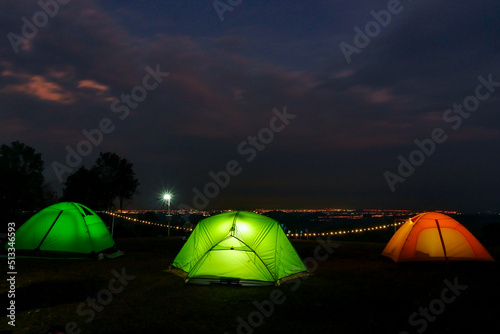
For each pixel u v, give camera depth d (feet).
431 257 38.40
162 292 27.68
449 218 39.50
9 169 66.44
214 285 29.86
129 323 21.04
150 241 63.46
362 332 19.81
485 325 20.85
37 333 19.39
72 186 78.02
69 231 41.88
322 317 22.18
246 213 33.96
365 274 34.42
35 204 69.10
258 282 29.76
